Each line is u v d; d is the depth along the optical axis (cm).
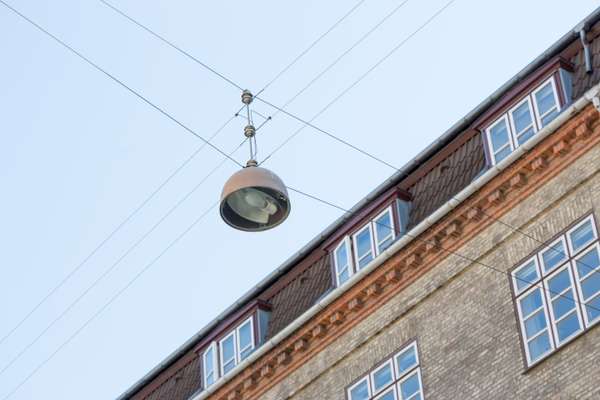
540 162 3050
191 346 3788
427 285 3191
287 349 3434
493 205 3120
